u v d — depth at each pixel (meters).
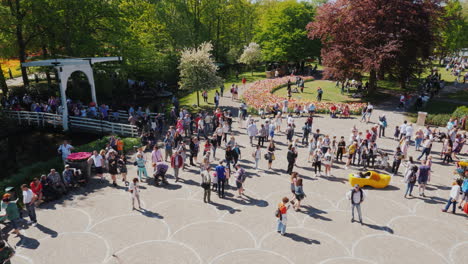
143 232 12.31
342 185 16.42
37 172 16.42
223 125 22.17
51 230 12.43
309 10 57.09
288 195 15.27
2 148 24.80
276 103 30.88
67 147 17.88
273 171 18.05
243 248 11.39
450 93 38.59
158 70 41.72
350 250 11.37
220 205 14.34
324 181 16.86
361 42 33.72
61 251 11.20
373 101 36.06
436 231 12.57
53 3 31.55
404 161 19.78
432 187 16.30
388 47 31.62
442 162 19.62
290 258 10.89
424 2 34.69
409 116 30.03
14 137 26.78
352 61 34.84
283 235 12.17
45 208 14.03
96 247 11.43
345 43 35.88
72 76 36.75
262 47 62.16
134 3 40.66
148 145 21.53
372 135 20.52
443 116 27.58
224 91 42.47
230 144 17.67
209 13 57.22
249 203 14.52
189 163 19.23
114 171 15.90
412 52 34.38
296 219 13.25
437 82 38.31
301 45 54.56
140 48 36.75
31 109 28.72
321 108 31.53
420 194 15.42
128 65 36.41
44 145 25.20
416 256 11.14
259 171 18.03
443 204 14.62
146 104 37.84
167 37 52.72
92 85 28.59
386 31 33.28
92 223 12.91
